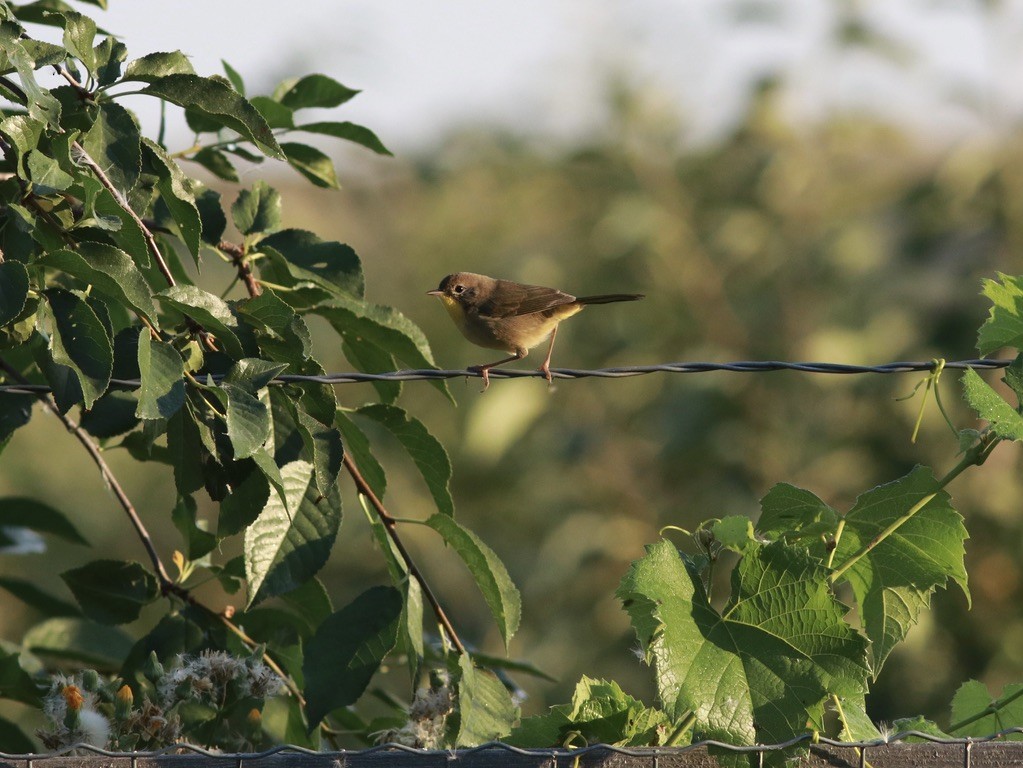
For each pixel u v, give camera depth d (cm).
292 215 2206
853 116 1795
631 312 1839
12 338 674
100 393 562
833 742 522
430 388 1962
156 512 2084
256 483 659
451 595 1875
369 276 2103
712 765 518
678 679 537
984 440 646
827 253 1736
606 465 1817
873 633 632
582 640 1755
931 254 1719
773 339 1752
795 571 558
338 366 1950
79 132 608
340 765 498
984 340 682
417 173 2044
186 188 665
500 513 1888
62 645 870
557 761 507
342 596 1878
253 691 655
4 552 916
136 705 691
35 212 629
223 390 589
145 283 590
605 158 1897
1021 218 1692
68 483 2036
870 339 1666
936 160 1831
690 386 1759
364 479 744
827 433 1689
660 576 561
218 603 1655
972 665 1581
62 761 483
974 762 522
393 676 1438
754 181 1811
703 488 1731
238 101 643
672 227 1816
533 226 1994
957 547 618
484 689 677
